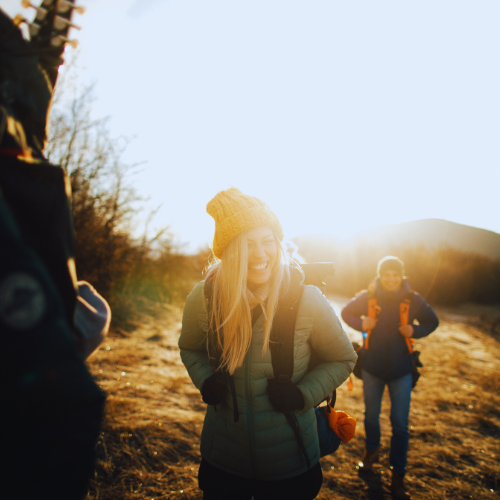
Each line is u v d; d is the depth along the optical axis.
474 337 8.80
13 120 0.65
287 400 1.37
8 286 0.50
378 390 2.91
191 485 2.40
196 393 3.99
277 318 1.42
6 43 0.64
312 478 1.46
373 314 2.92
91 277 6.65
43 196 0.68
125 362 4.66
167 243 9.59
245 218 1.41
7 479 0.53
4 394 0.50
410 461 3.06
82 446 0.60
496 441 3.50
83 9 0.78
